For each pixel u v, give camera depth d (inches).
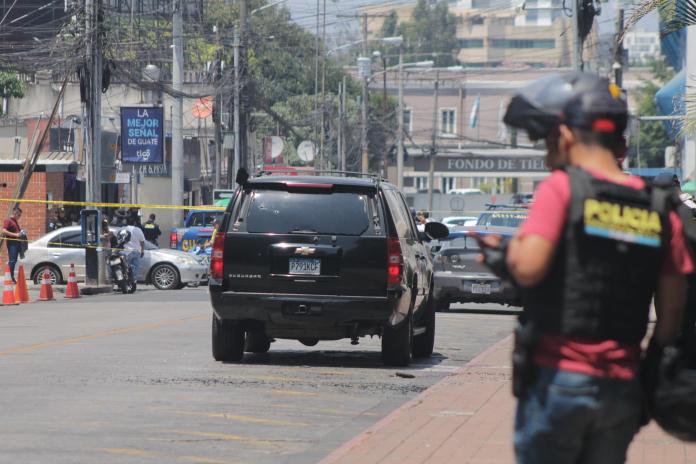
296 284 1243.2
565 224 382.6
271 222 1254.3
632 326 388.5
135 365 1267.2
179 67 3752.5
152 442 840.9
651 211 390.0
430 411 952.9
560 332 383.9
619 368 385.4
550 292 384.5
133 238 2775.6
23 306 2245.3
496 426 878.4
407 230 1357.0
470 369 1249.4
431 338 1418.6
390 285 1240.8
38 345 1466.5
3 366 1252.5
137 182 4498.0
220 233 1256.8
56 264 2896.2
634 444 805.2
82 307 2207.2
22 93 5236.2
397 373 1227.9
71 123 4606.3
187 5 4734.3
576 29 2578.7
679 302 402.6
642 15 1268.5
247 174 1275.8
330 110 7253.9
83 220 2711.6
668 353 405.7
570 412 382.9
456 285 2090.3
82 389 1087.0
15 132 4837.6
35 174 3631.9
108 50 2859.3
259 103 5012.3
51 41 3157.0
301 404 1026.7
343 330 1257.4
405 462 742.5
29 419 925.8
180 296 2583.7
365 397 1076.5
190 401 1026.7
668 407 401.7
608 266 382.3
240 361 1316.4
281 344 1565.0
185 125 5890.8
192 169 5349.4
